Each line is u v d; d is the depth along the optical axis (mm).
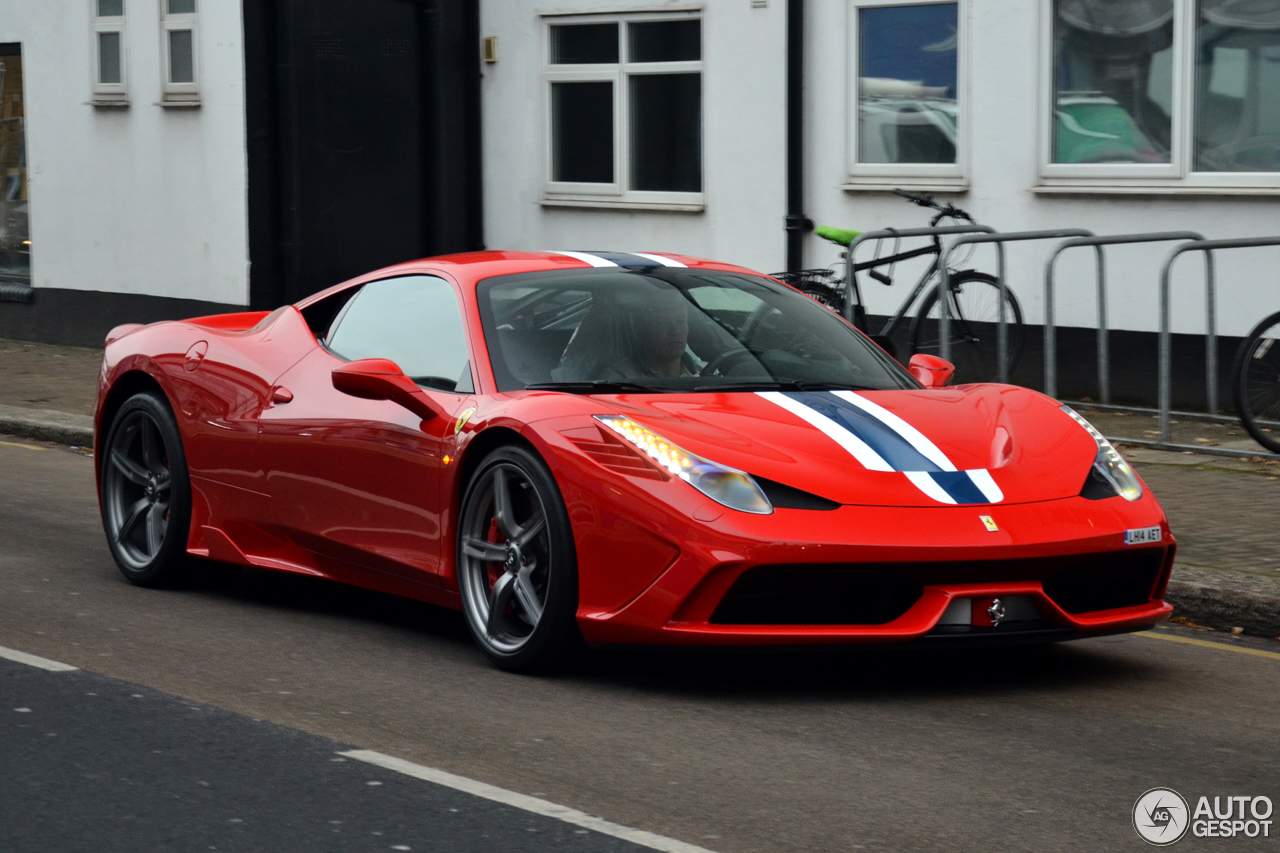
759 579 8719
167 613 11633
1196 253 21266
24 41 32000
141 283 30219
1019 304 22469
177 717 8750
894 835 6922
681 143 26906
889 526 8742
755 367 10570
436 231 29312
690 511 8773
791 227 25156
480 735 8445
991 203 23266
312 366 11633
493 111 29188
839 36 24578
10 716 8742
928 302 22141
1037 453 9625
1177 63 21469
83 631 10945
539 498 9422
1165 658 10531
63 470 19109
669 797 7422
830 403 9906
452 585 10148
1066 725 8789
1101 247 21266
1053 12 22578
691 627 8797
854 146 24688
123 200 30375
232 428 11891
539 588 9695
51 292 32094
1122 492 9578
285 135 27656
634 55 27234
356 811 7176
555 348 10438
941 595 8797
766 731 8578
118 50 30156
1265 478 16250
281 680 9625
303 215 27875
